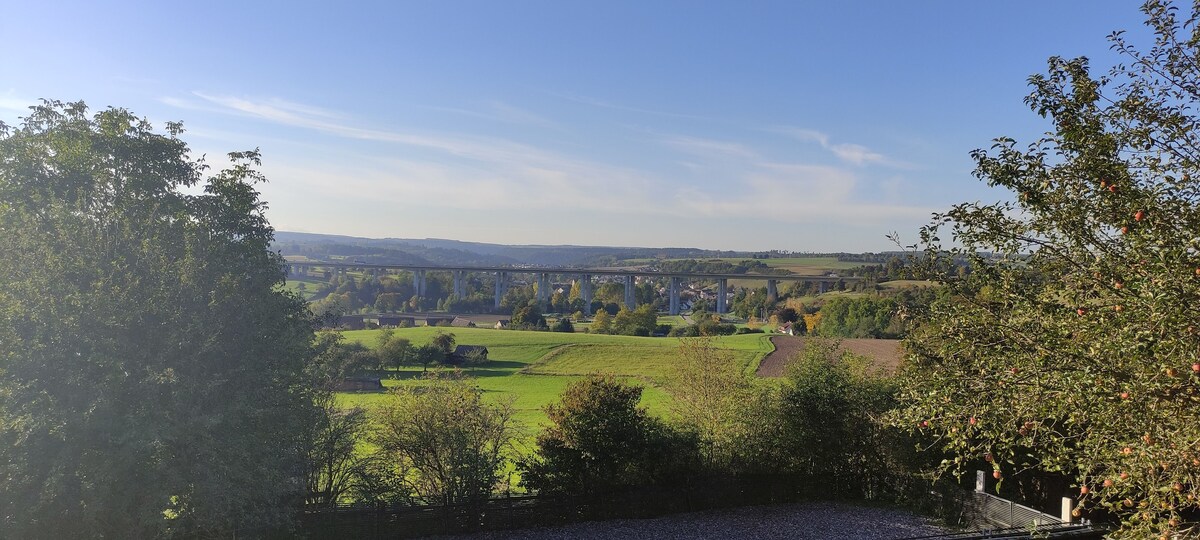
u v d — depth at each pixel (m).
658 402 45.22
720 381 32.81
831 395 28.91
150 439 16.03
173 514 19.81
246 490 18.09
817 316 100.06
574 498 25.77
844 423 28.95
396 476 24.95
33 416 15.59
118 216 19.20
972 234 9.22
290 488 21.03
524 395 57.72
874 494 29.27
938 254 9.70
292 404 20.80
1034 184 8.49
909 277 9.80
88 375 16.52
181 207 21.11
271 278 21.67
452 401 25.64
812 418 28.98
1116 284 7.88
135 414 16.42
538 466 26.11
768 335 94.38
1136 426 8.02
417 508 23.92
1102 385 7.70
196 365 18.08
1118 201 7.79
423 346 76.19
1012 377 8.70
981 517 24.22
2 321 16.33
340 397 32.34
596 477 26.22
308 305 23.27
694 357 33.91
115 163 20.33
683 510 27.11
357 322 111.88
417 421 25.02
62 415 15.55
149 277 18.69
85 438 16.11
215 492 17.16
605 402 26.66
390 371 70.50
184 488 17.33
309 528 22.44
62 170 19.41
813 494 29.08
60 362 16.16
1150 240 7.03
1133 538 7.85
